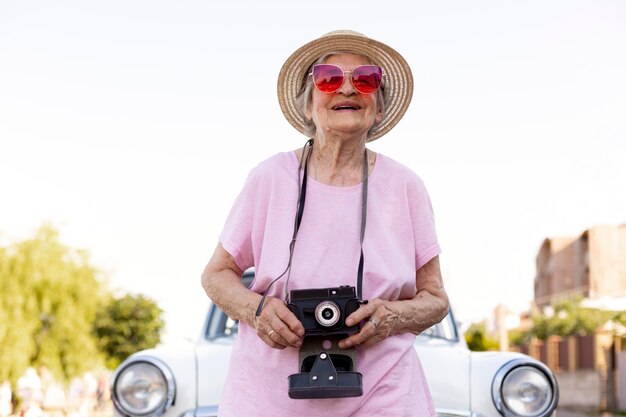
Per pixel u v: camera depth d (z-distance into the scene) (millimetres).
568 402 33844
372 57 3111
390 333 2760
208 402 4438
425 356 4656
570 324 46125
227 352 4680
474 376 4543
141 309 42562
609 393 31172
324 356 2678
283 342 2695
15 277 32406
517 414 4438
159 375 4453
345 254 2844
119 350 42094
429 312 2879
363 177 2936
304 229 2863
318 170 2945
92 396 34281
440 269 3029
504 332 36875
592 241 56656
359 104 2898
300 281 2822
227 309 2883
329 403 2768
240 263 2982
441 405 4457
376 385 2779
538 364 4496
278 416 2775
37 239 33250
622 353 30031
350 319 2662
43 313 33094
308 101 3082
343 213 2875
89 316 34562
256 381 2814
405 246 2930
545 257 70000
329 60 3059
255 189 2934
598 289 56031
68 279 33250
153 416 4410
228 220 2988
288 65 3094
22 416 22609
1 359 31109
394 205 2932
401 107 3211
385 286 2826
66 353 33125
